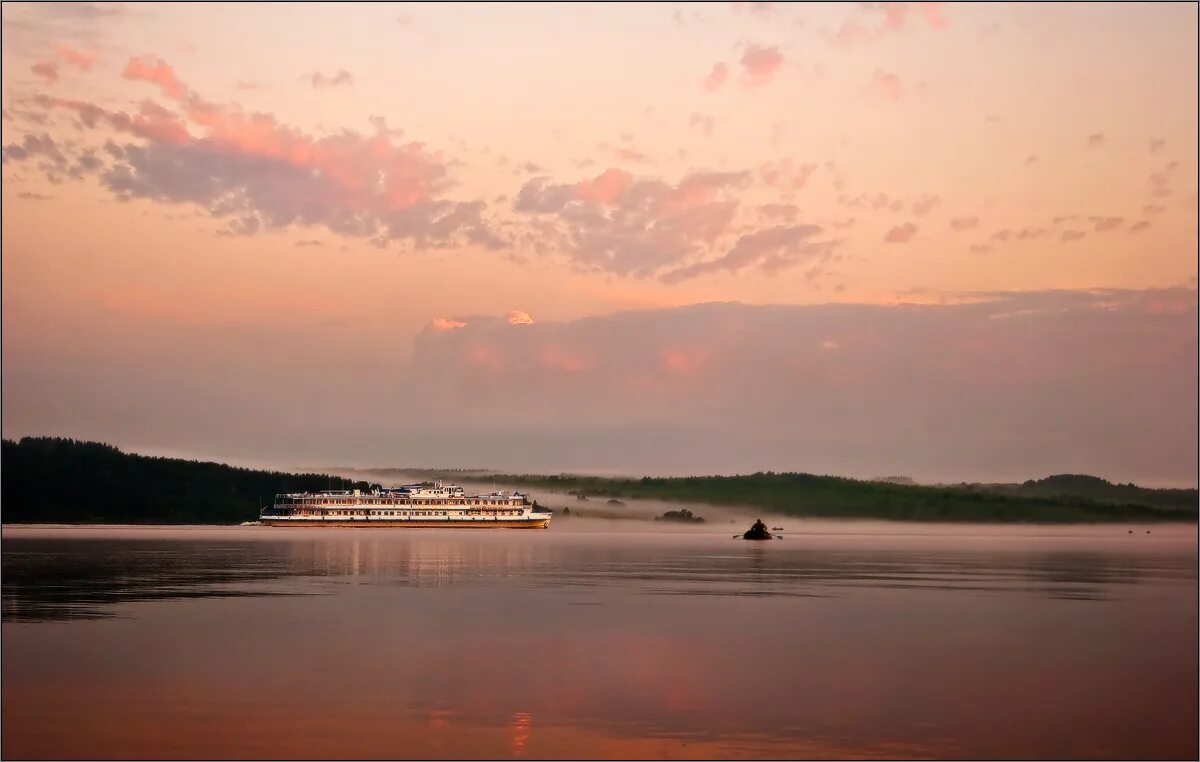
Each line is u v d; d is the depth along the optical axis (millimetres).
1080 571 163625
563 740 48469
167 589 115812
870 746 48125
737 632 81812
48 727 50125
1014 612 98312
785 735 49656
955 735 50031
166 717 52094
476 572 151375
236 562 167875
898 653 72250
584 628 83750
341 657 68625
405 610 95938
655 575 147250
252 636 77688
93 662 66062
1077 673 65438
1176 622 90750
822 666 66875
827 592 119250
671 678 62438
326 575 140750
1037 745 48500
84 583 122938
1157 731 51000
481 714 53062
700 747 47594
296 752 46344
